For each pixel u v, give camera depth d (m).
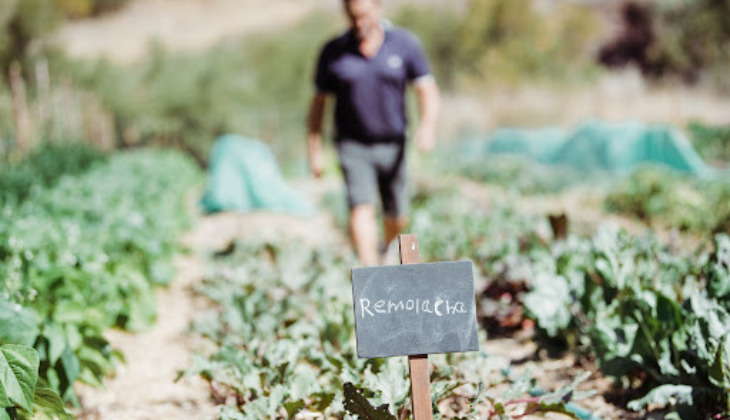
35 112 13.34
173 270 5.68
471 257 5.43
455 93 30.64
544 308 3.50
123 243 5.14
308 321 4.06
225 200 9.77
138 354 3.83
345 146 4.94
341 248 6.64
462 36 32.34
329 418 2.73
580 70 33.28
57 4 28.02
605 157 14.73
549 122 26.33
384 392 2.53
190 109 26.36
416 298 2.31
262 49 31.16
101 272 3.98
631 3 44.41
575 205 10.77
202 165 26.53
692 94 30.23
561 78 31.44
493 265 4.78
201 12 77.00
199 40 69.75
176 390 3.29
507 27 32.47
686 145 13.71
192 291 5.33
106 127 19.02
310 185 15.02
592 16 40.69
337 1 75.06
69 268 3.50
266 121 27.25
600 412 2.90
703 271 3.41
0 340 2.49
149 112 26.14
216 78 27.77
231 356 2.99
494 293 4.44
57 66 24.97
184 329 4.26
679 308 2.79
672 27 37.22
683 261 3.84
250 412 2.59
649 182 9.58
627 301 3.12
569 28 38.47
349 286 4.46
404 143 5.04
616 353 2.96
